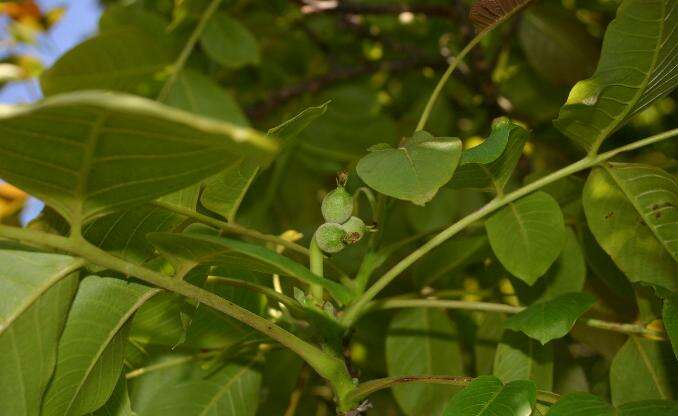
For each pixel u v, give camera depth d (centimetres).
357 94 119
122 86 99
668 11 70
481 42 115
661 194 75
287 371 91
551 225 76
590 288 88
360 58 135
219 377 83
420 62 123
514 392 67
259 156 60
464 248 87
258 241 89
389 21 137
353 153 117
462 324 103
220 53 103
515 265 76
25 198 98
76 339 70
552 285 82
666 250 76
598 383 103
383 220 77
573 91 73
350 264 94
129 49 96
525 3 76
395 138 118
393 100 144
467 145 125
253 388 83
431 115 122
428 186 67
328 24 137
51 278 68
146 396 82
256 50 104
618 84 73
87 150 61
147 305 75
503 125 71
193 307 75
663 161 84
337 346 74
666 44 71
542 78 120
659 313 77
